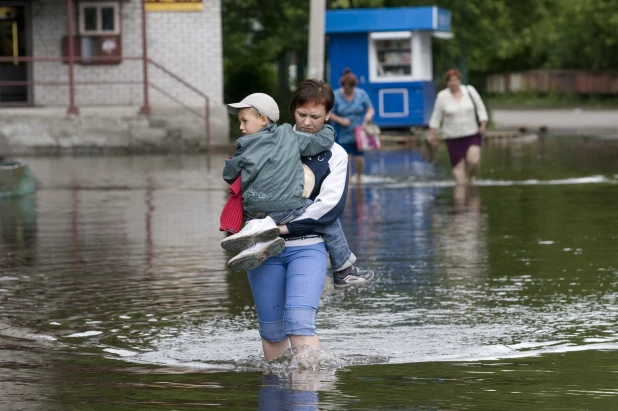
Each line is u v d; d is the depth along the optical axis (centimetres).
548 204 3506
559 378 1384
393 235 2841
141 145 6344
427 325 1747
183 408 1240
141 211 3431
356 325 1750
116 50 6662
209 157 5897
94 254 2569
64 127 6241
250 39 7962
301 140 1418
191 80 6681
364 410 1227
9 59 6219
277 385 1351
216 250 2609
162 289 2106
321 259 1434
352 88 4197
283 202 1397
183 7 6669
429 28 7125
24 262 2459
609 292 2020
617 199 3619
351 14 7188
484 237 2784
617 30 14138
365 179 4519
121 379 1392
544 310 1856
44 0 6662
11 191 3919
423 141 6875
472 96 4069
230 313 1870
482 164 5250
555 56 15812
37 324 1789
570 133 8144
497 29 8500
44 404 1262
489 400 1273
